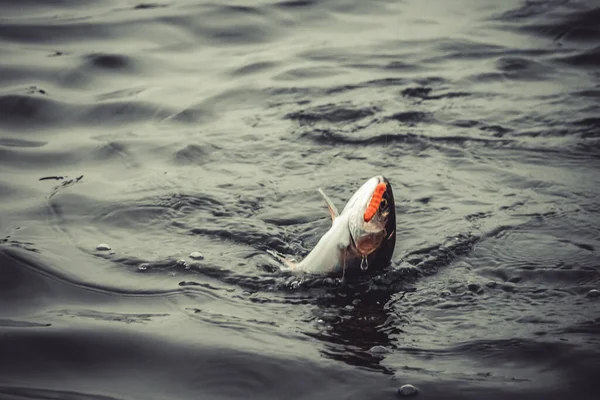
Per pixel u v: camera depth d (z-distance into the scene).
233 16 14.19
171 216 8.20
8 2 14.34
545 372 5.68
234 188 8.80
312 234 7.89
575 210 8.23
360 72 12.11
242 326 6.33
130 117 10.72
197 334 6.19
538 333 6.15
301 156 9.59
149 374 5.72
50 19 13.75
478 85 11.62
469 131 10.16
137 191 8.71
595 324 6.25
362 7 14.83
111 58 12.42
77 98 11.20
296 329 6.31
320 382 5.61
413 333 6.25
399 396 5.45
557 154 9.55
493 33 13.66
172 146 9.84
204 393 5.50
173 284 6.98
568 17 14.05
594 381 5.54
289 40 13.44
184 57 12.72
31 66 12.01
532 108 10.78
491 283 6.95
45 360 5.86
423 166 9.30
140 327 6.28
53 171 9.25
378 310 6.58
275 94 11.35
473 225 7.94
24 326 6.27
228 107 10.99
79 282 6.99
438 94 11.30
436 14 14.62
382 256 6.96
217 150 9.73
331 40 13.41
